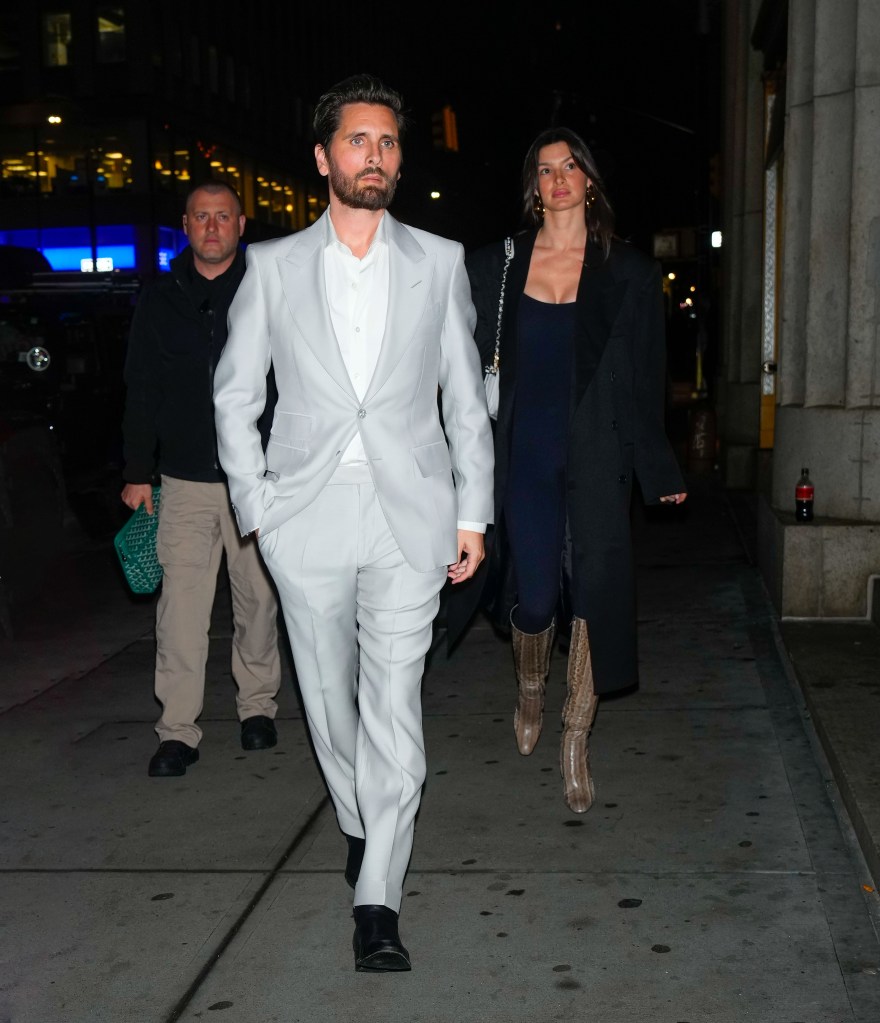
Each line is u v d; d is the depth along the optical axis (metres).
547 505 3.87
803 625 6.29
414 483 3.01
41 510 7.52
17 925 3.44
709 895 3.44
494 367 3.88
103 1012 2.97
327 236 3.00
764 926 3.25
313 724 3.27
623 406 3.85
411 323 2.99
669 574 7.99
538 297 3.86
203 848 3.93
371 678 3.12
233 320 3.09
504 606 4.11
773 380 11.32
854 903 3.37
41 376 11.46
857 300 6.32
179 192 49.69
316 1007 2.95
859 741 4.38
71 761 4.85
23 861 3.88
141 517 4.67
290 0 60.31
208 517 4.61
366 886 3.04
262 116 57.28
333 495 3.04
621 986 2.97
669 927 3.26
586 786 4.09
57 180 48.16
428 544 3.03
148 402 4.57
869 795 3.86
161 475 4.61
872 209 6.23
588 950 3.16
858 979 2.96
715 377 19.53
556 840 3.87
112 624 7.22
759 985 2.95
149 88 46.66
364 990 3.02
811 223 6.55
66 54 47.09
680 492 3.92
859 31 6.16
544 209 3.90
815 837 3.82
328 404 2.98
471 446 3.18
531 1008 2.90
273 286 3.03
